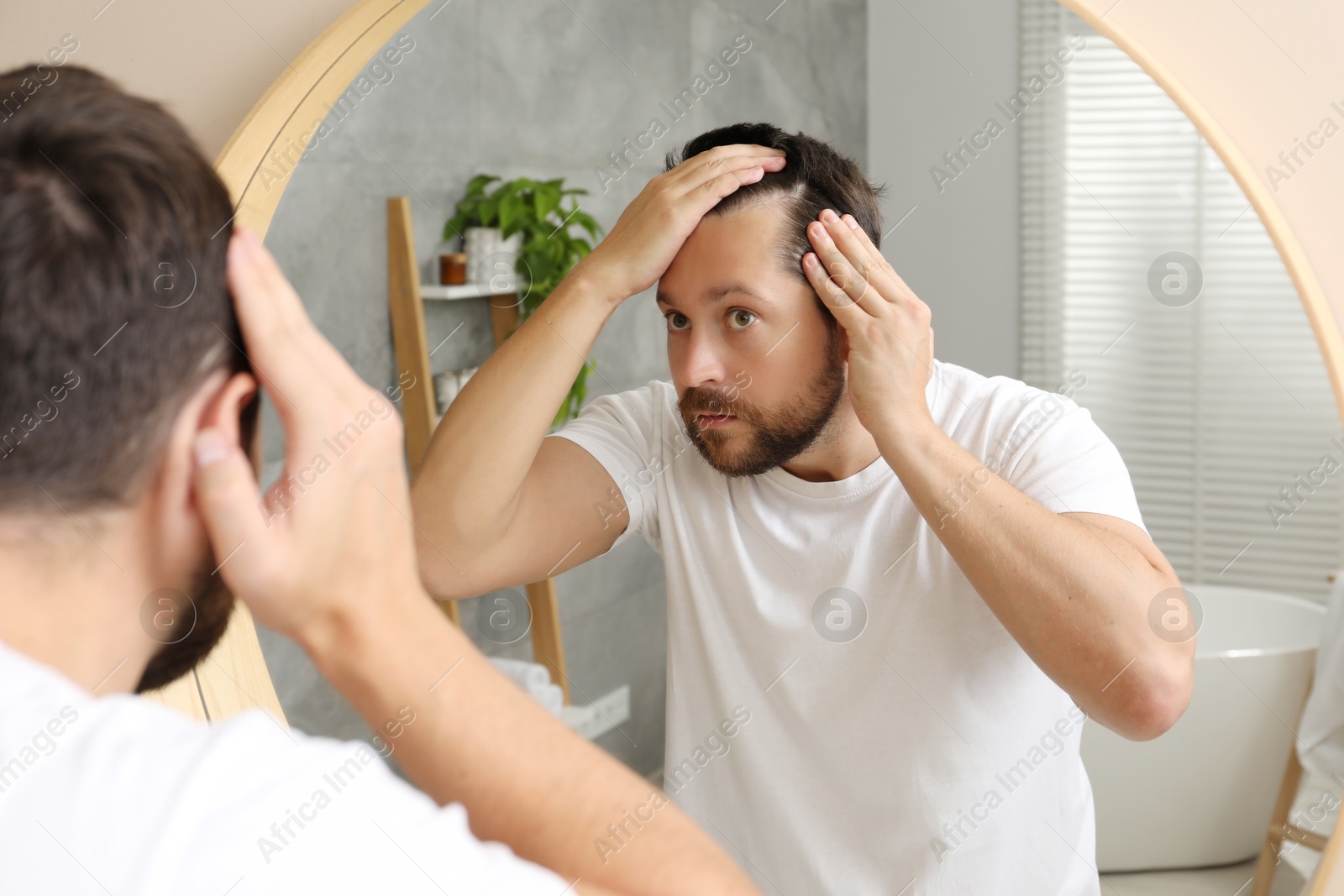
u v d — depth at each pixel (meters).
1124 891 0.73
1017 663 0.71
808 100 1.00
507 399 0.73
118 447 0.26
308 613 0.29
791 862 0.77
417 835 0.26
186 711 0.75
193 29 0.89
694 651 0.80
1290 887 0.68
